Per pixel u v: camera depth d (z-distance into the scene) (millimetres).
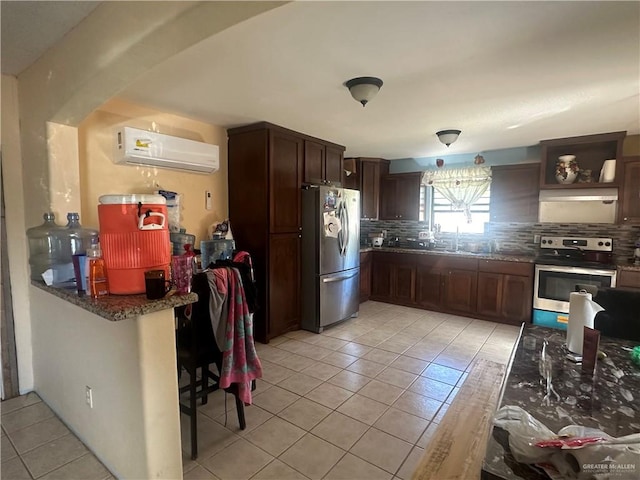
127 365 1591
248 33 1738
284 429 2197
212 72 2236
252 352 2184
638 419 1226
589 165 4113
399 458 1942
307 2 1478
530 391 1424
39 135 2311
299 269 4031
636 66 2131
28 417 2309
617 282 3619
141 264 1606
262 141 3508
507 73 2240
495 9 1552
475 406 1652
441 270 4746
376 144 4445
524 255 4477
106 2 1651
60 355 2201
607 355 1776
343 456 1955
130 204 1582
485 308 4422
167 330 1604
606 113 3062
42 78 2209
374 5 1511
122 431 1681
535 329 2193
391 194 5469
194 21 1374
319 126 3590
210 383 2816
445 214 5254
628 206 3734
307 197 3959
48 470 1853
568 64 2104
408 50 1932
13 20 1782
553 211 4133
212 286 2018
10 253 2494
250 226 3676
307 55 1992
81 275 1741
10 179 2467
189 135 3354
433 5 1512
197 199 3494
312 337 3828
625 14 1584
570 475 933
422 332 3998
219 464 1889
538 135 3904
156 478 1578
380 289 5328
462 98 2707
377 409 2424
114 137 2775
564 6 1526
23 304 2570
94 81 1798
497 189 4559
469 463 1268
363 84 2309
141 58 1614
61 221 2316
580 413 1264
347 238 4277
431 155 5168
